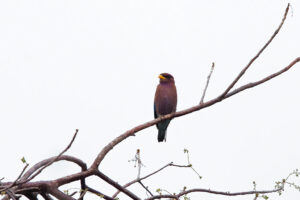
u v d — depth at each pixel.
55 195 5.60
